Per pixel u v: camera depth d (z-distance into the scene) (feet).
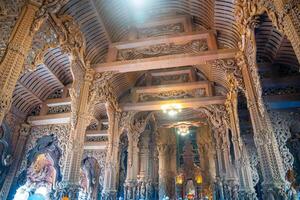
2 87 24.12
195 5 48.98
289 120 55.52
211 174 98.07
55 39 37.32
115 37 53.78
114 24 51.24
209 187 96.63
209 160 101.19
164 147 106.63
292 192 37.99
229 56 45.68
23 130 59.77
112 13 48.65
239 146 54.65
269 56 53.83
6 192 53.57
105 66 48.88
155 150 99.66
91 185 89.97
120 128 63.62
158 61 47.24
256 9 32.53
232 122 57.82
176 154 110.32
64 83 62.13
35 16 29.91
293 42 21.27
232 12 42.32
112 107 61.41
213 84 64.39
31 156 59.47
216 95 63.77
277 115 56.03
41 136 60.18
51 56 52.54
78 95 45.11
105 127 79.92
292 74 54.29
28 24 28.71
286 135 54.34
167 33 53.16
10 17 28.48
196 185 99.91
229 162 64.59
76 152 41.01
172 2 51.16
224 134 64.80
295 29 20.99
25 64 30.94
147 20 54.60
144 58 48.55
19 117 59.72
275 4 24.06
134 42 50.44
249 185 51.08
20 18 28.60
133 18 53.88
